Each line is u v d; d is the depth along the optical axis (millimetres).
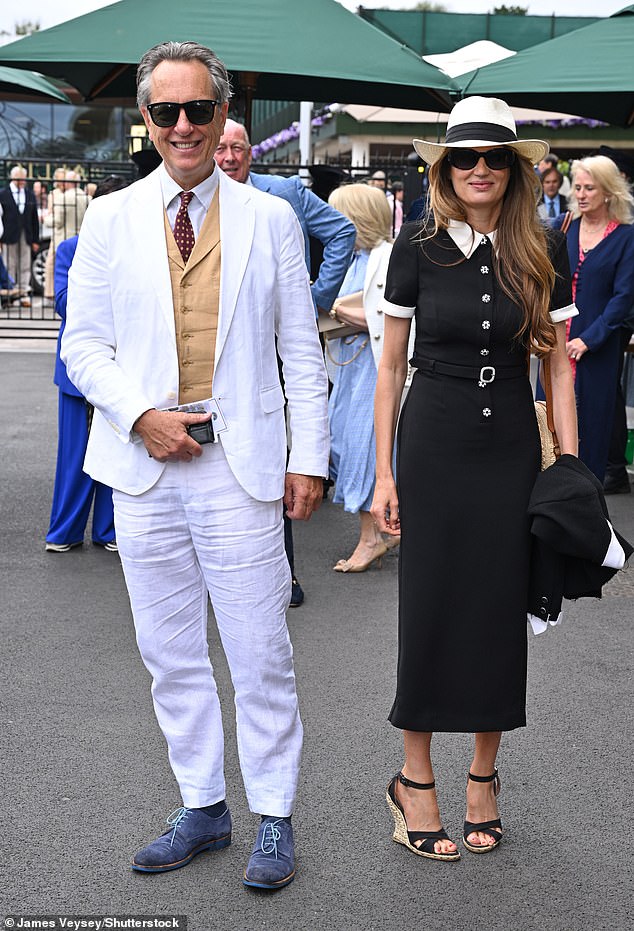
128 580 3260
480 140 3148
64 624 5375
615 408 8086
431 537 3320
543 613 3316
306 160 17422
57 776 3850
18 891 3174
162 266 3027
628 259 7105
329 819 3607
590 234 7254
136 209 3055
